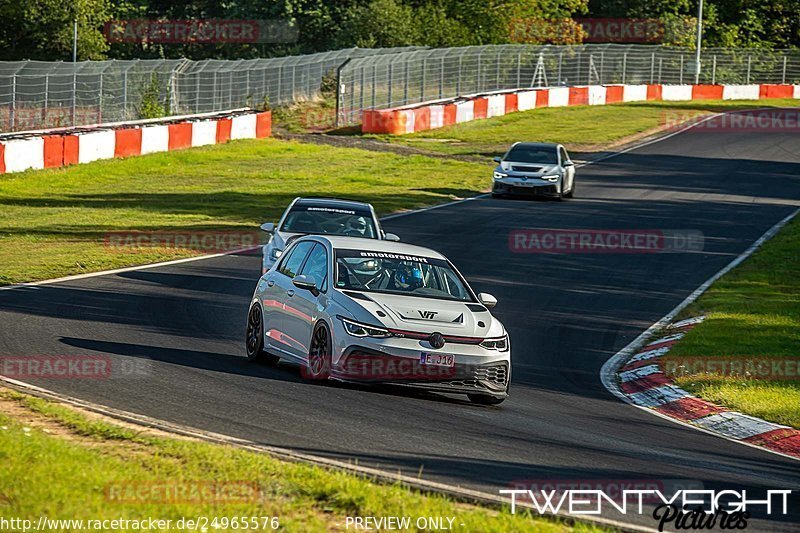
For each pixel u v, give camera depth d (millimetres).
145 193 116312
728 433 40688
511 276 77938
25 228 90938
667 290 75688
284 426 32969
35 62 181000
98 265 73438
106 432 29000
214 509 22562
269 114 176500
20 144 122625
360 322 40125
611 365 53781
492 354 40875
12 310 54188
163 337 50250
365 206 66875
